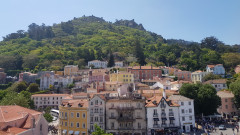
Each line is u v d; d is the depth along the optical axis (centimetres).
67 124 8006
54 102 14012
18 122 4688
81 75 18738
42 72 18575
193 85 9569
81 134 7712
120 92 10031
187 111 8175
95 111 7844
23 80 18725
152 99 8425
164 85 13100
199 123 8644
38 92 15500
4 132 4069
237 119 9112
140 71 17838
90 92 12738
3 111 4856
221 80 14412
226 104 10131
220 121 8694
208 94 8931
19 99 8694
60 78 17575
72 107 7994
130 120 7700
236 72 18588
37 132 4884
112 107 7931
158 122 7781
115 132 7719
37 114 5284
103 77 16575
